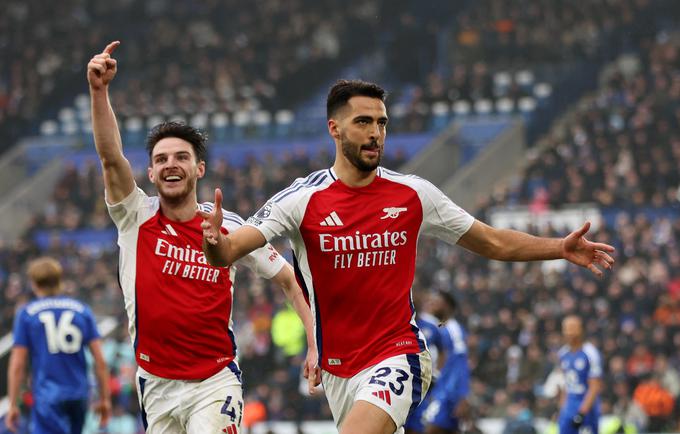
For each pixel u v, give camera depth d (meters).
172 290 15.94
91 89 15.49
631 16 84.56
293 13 93.69
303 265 14.64
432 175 73.25
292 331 48.09
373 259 14.40
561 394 33.16
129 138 81.62
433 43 86.12
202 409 15.92
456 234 14.72
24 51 92.25
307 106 85.06
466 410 28.94
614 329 47.75
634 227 56.94
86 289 59.25
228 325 16.31
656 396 42.25
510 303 51.47
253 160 72.44
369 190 14.45
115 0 98.31
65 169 78.69
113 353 47.91
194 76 89.00
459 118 79.00
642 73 78.12
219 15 95.94
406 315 14.55
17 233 75.38
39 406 23.20
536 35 85.06
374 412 13.95
